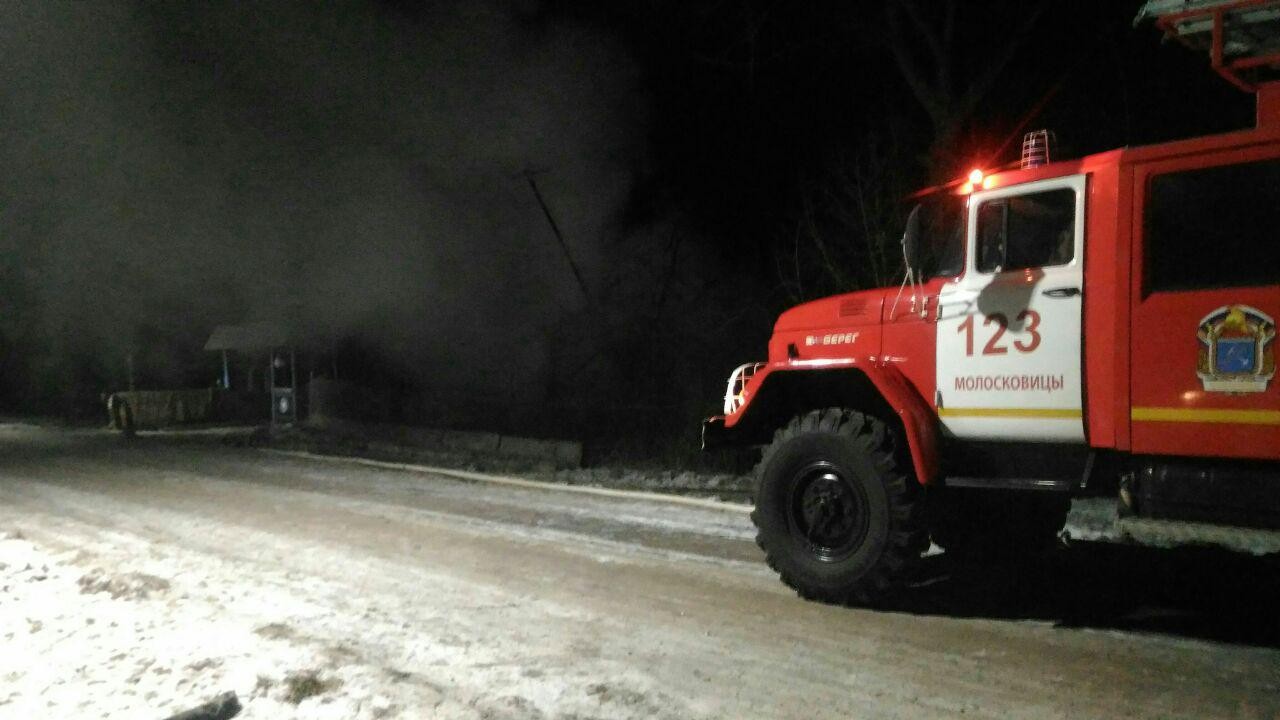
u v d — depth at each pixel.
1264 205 5.29
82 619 6.55
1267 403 5.20
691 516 10.40
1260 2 5.19
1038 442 6.18
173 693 5.18
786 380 7.23
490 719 4.86
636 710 4.97
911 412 6.38
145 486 13.18
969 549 7.71
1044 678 5.36
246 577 7.76
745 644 5.99
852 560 6.62
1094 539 8.62
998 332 6.21
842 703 5.05
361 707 5.00
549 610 6.75
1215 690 5.16
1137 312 5.63
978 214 6.37
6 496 12.60
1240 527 5.34
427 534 9.47
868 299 6.91
